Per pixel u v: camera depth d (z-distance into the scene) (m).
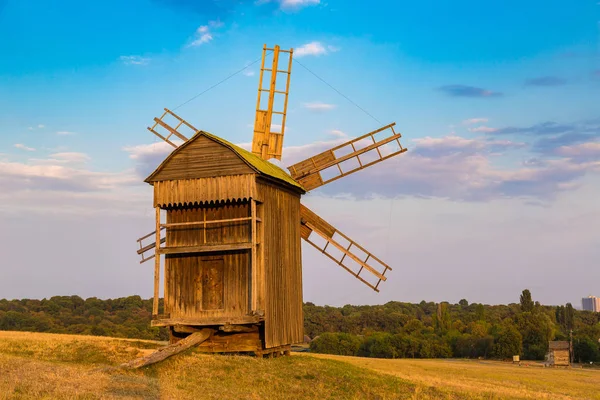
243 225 34.72
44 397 21.72
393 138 44.62
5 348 33.72
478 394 34.78
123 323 129.75
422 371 57.03
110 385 24.86
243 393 27.55
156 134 43.91
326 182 43.56
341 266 43.41
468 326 154.75
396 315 181.88
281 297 36.28
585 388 55.44
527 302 169.00
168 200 34.56
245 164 33.69
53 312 145.00
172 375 29.12
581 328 163.38
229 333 35.25
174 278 35.44
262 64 45.22
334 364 36.53
